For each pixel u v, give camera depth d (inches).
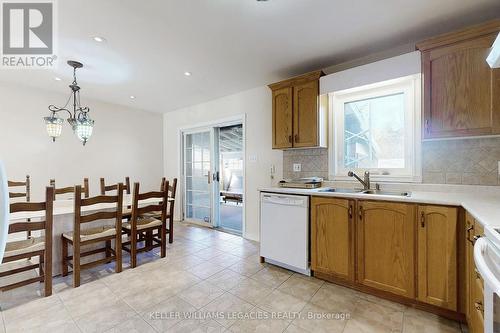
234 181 312.8
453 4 68.1
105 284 88.5
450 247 65.1
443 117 74.6
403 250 72.6
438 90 75.4
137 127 188.5
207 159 176.2
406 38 86.9
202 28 79.7
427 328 64.0
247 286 87.0
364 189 97.1
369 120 104.4
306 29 80.7
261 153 138.6
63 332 62.9
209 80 128.2
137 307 74.3
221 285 87.8
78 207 86.4
